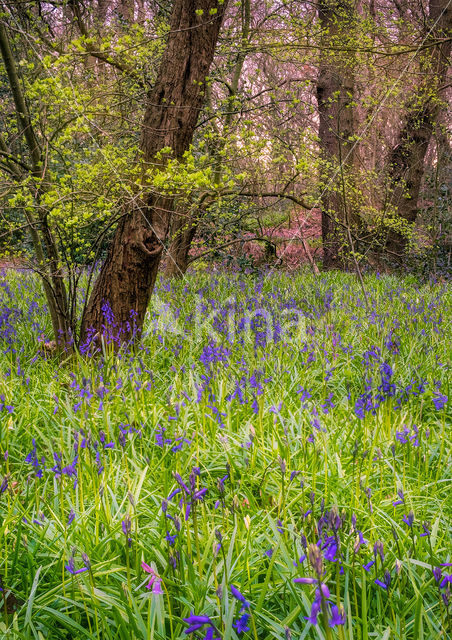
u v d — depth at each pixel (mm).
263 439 3977
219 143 8258
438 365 5785
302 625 2418
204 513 2920
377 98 11516
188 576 2512
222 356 5465
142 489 3391
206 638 1612
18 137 6363
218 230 10836
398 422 4414
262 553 2789
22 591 2627
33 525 2955
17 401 4723
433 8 15227
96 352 6008
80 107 5320
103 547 2830
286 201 14203
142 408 4441
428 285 11750
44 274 5891
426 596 2605
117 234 6164
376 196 16625
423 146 16156
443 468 3953
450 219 18719
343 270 14352
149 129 6074
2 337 6254
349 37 10633
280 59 9812
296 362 5914
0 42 5648
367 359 5512
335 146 14148
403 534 2885
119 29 9289
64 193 5371
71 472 3082
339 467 3484
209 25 6031
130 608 2318
